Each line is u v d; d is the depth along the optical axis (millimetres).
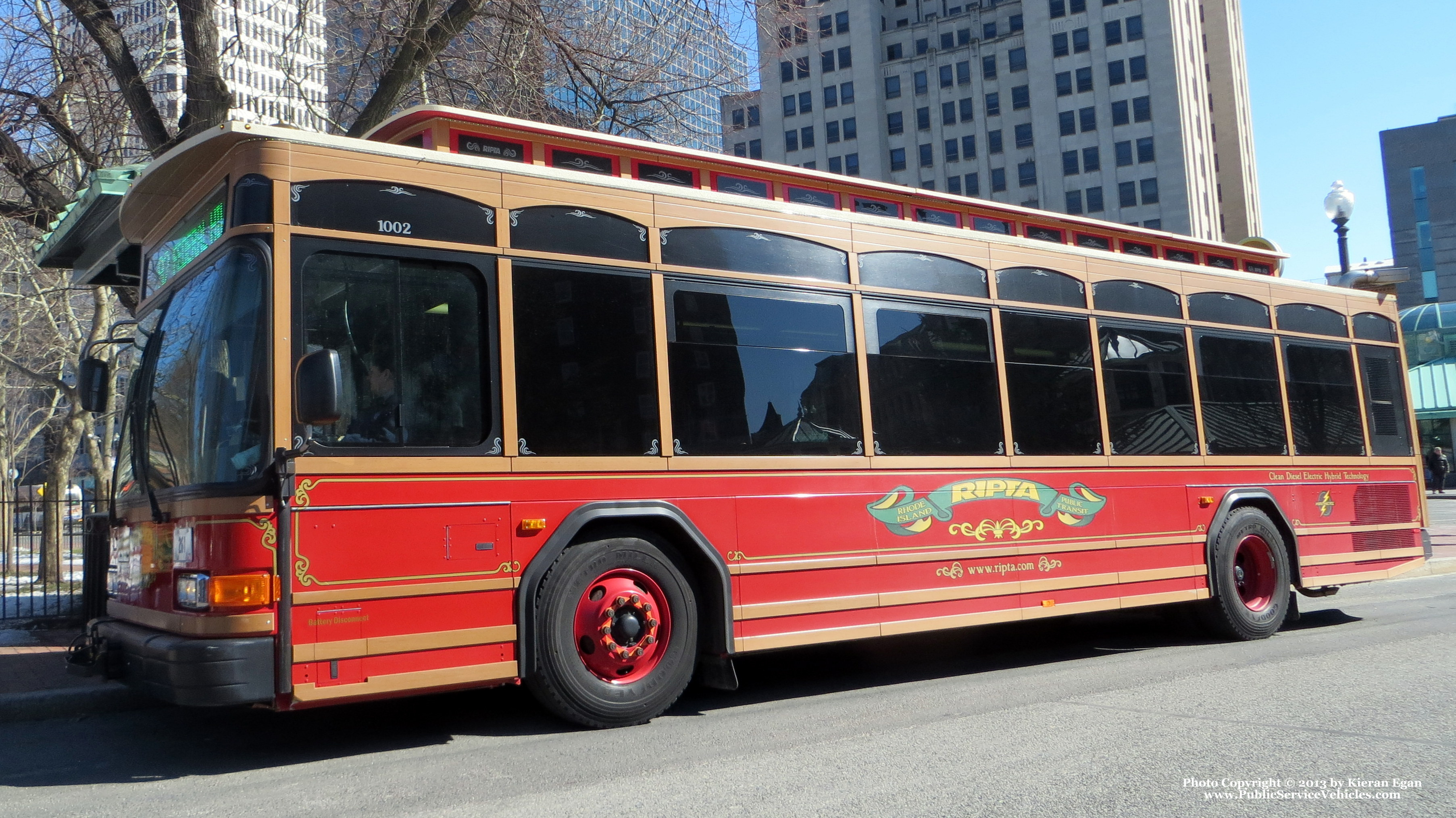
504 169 6113
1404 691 6727
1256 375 10180
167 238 6500
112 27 11008
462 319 5840
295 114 12969
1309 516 10320
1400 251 109438
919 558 7469
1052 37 75750
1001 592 7887
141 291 6906
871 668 8594
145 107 11195
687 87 13703
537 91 12727
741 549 6648
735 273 6941
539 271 6133
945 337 7969
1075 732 5738
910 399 7652
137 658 5402
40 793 5027
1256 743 5410
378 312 5562
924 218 8641
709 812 4363
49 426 24031
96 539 9711
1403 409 11711
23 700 6781
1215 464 9562
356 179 5613
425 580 5488
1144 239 10258
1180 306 9664
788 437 6980
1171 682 7312
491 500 5750
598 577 6117
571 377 6137
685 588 6426
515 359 5949
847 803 4457
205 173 5914
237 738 6227
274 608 5074
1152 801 4406
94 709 6973
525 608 5809
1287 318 10633
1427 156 108688
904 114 81062
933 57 80125
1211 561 9359
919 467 7578
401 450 5504
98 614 9492
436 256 5781
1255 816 4215
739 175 7707
